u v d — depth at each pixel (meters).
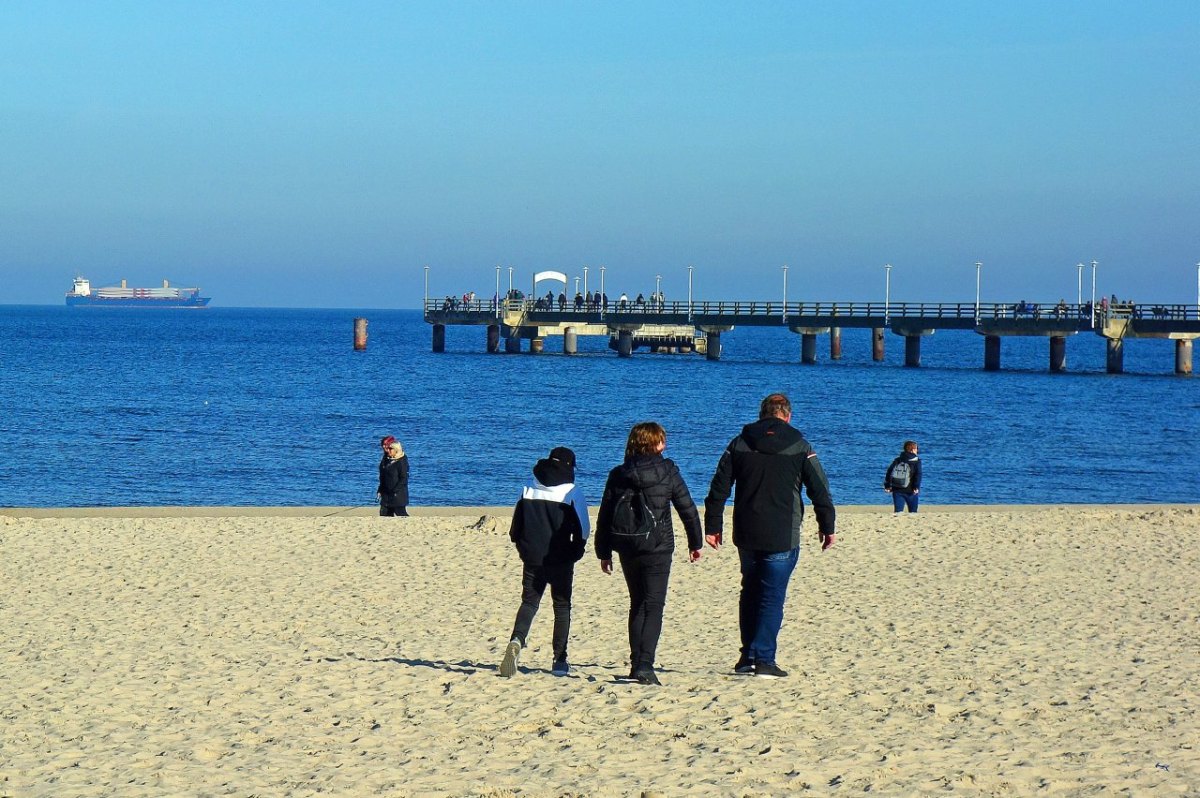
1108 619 23.50
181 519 37.78
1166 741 14.66
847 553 32.03
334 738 14.80
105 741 14.59
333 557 31.02
